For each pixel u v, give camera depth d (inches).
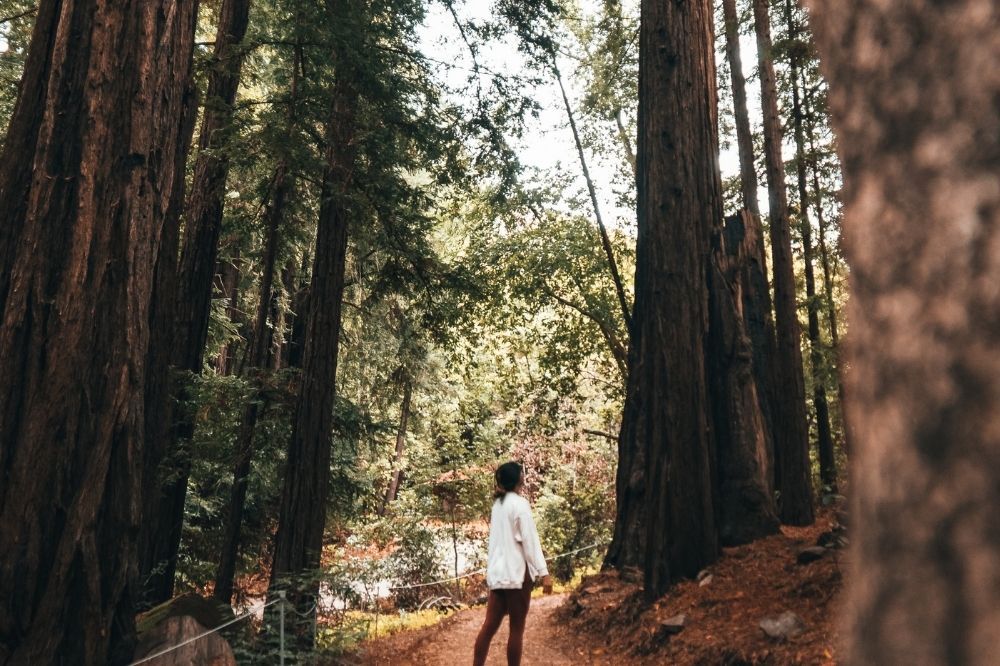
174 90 242.1
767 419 338.6
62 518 200.5
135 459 213.3
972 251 15.6
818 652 187.3
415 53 391.9
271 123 365.7
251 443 379.6
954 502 14.8
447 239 696.4
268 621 280.4
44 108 218.7
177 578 478.0
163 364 320.2
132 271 217.9
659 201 324.5
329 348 371.9
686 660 230.4
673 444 297.4
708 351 329.7
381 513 751.1
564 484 690.2
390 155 397.1
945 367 15.5
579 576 600.7
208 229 400.5
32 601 194.4
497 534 222.4
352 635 306.2
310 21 355.3
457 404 826.2
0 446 199.0
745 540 304.0
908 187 17.3
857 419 18.5
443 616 463.8
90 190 215.6
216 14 537.3
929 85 17.3
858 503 17.9
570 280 641.0
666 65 339.0
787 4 457.7
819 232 497.4
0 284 208.8
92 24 224.4
